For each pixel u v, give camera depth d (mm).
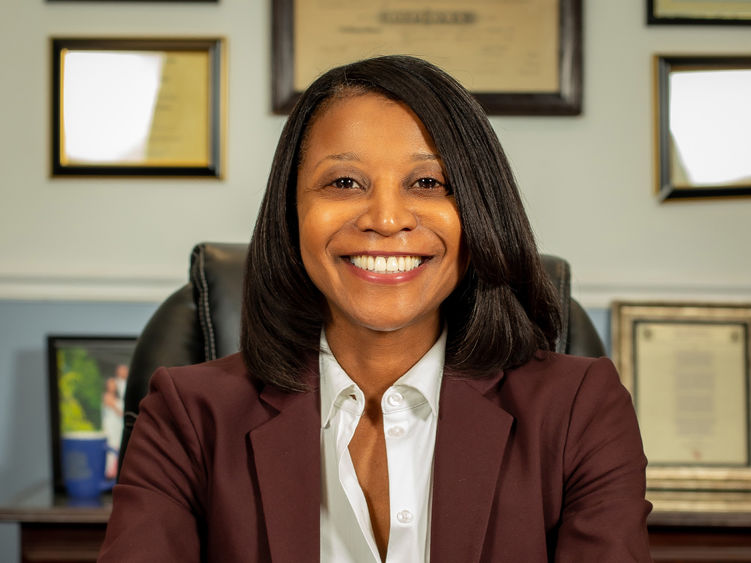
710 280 2352
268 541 1060
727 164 2332
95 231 2373
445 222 1049
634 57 2369
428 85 1057
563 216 2367
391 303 1051
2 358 2363
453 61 2344
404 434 1128
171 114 2359
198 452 1130
